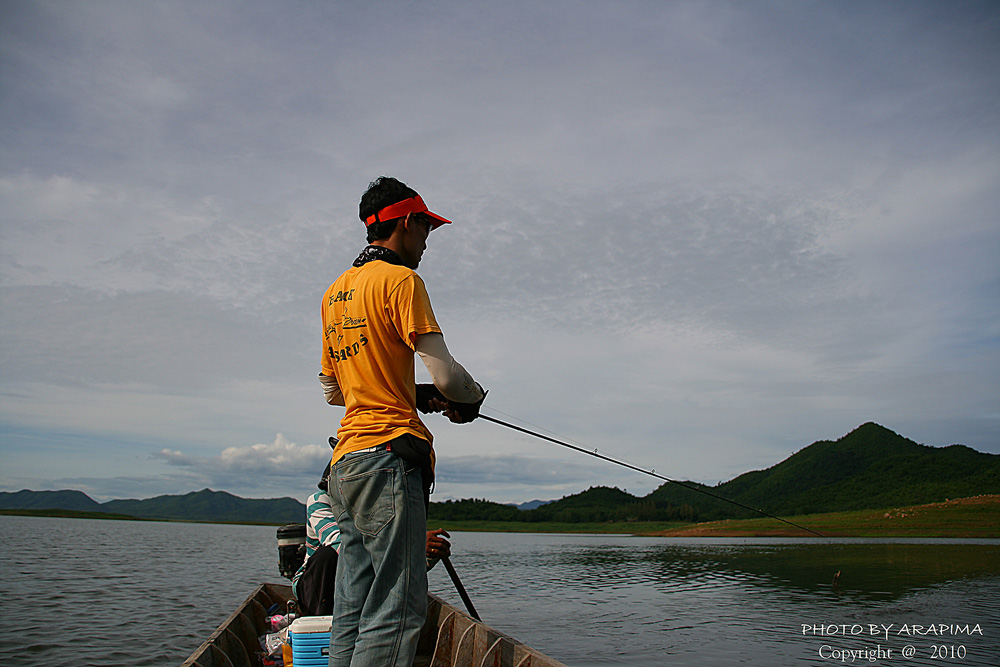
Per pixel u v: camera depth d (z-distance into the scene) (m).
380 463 1.92
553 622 11.84
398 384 2.02
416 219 2.28
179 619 10.74
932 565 24.77
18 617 10.59
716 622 11.84
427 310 2.00
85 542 35.97
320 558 3.51
